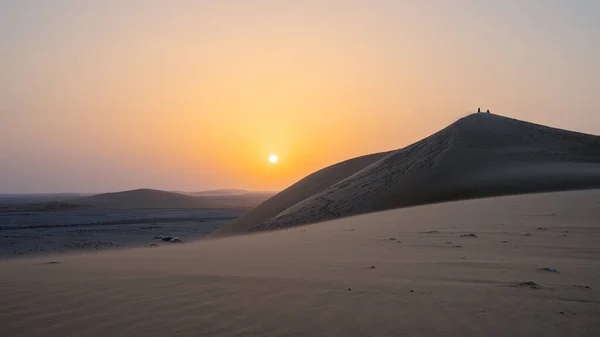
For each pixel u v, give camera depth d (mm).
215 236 55875
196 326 7359
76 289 9805
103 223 87438
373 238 18203
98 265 13633
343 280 10258
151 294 9305
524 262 11750
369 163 86250
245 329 7176
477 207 27781
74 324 7570
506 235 16484
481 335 6695
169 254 16578
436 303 8227
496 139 64875
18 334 7180
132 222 90812
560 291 8812
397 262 12391
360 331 6973
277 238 21297
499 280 9828
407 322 7289
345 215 47062
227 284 10109
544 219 20047
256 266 12555
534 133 68875
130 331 7203
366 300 8539
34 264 14922
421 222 23000
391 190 50281
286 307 8234
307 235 21516
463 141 63469
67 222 92125
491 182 44094
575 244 14102
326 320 7496
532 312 7609
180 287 9891
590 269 10742
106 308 8391
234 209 163750
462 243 15383
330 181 81875
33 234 63094
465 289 9133
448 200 41438
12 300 9008
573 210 22344
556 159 55031
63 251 41094
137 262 14109
